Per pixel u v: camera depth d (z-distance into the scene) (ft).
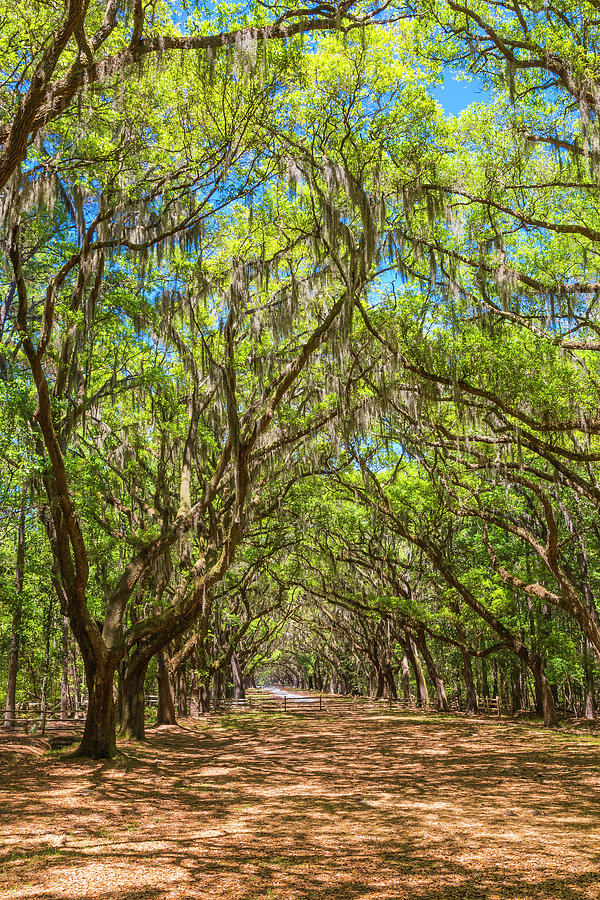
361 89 46.88
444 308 58.95
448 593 103.04
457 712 124.06
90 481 58.85
